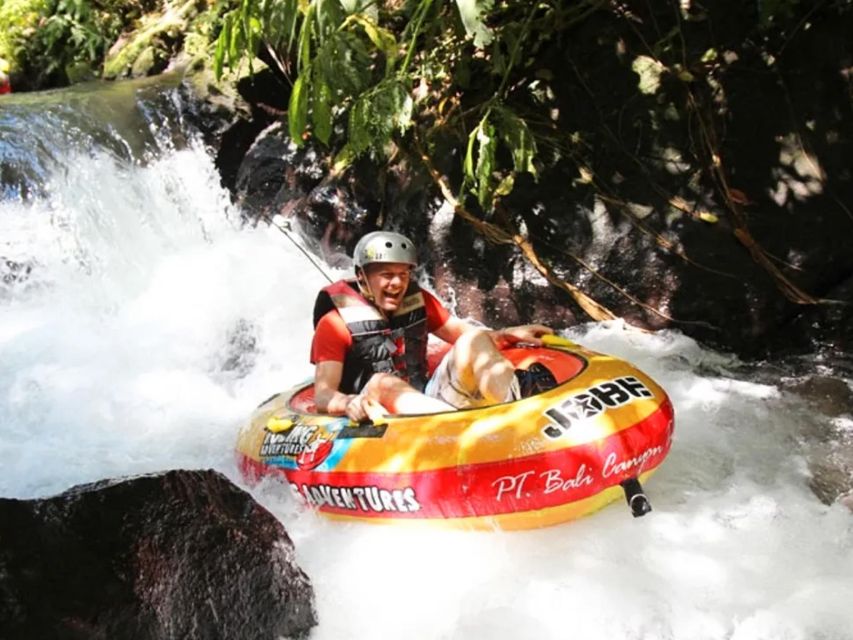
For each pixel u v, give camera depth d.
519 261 5.46
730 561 3.04
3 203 6.07
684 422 4.13
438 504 3.20
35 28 9.27
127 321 5.70
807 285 4.87
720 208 5.02
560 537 3.23
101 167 6.55
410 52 5.07
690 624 2.74
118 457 4.29
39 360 5.19
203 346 5.54
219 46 5.06
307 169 6.53
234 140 7.11
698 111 5.08
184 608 2.57
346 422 3.55
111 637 2.40
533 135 5.41
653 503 3.45
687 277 5.07
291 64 6.58
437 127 5.74
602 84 5.35
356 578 3.12
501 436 3.14
